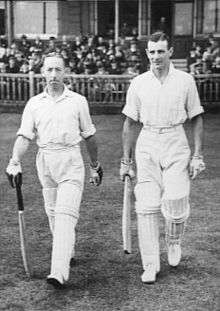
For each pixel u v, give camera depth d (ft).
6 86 52.95
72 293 14.66
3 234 19.29
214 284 15.21
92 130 15.76
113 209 22.27
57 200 15.05
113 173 28.37
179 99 14.94
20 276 15.74
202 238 18.83
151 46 14.76
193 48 69.67
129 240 16.24
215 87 51.21
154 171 15.35
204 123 45.60
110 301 14.21
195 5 78.95
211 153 33.30
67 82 52.11
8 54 61.77
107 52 62.75
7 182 26.55
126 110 15.57
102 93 52.16
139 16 81.15
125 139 15.80
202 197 23.89
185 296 14.48
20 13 82.02
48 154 15.21
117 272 16.03
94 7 83.46
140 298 14.38
